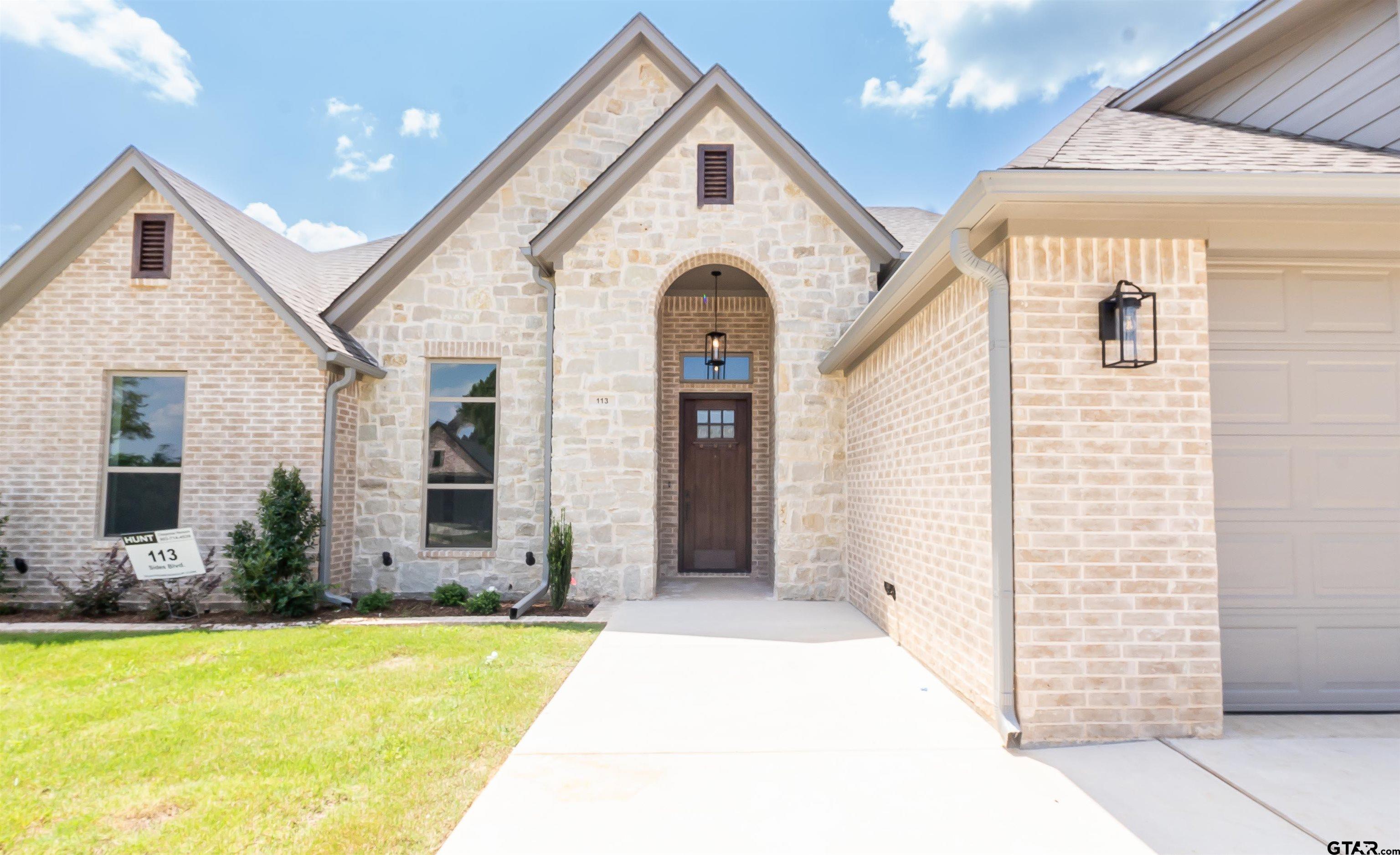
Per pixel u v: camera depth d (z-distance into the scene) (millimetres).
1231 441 4355
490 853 2719
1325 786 3268
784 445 8484
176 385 8578
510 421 9297
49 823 3020
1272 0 5598
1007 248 3996
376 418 9211
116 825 2979
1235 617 4285
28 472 8352
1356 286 4445
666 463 10766
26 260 8156
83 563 8273
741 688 4852
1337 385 4395
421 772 3463
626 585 8375
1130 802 3127
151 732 3982
